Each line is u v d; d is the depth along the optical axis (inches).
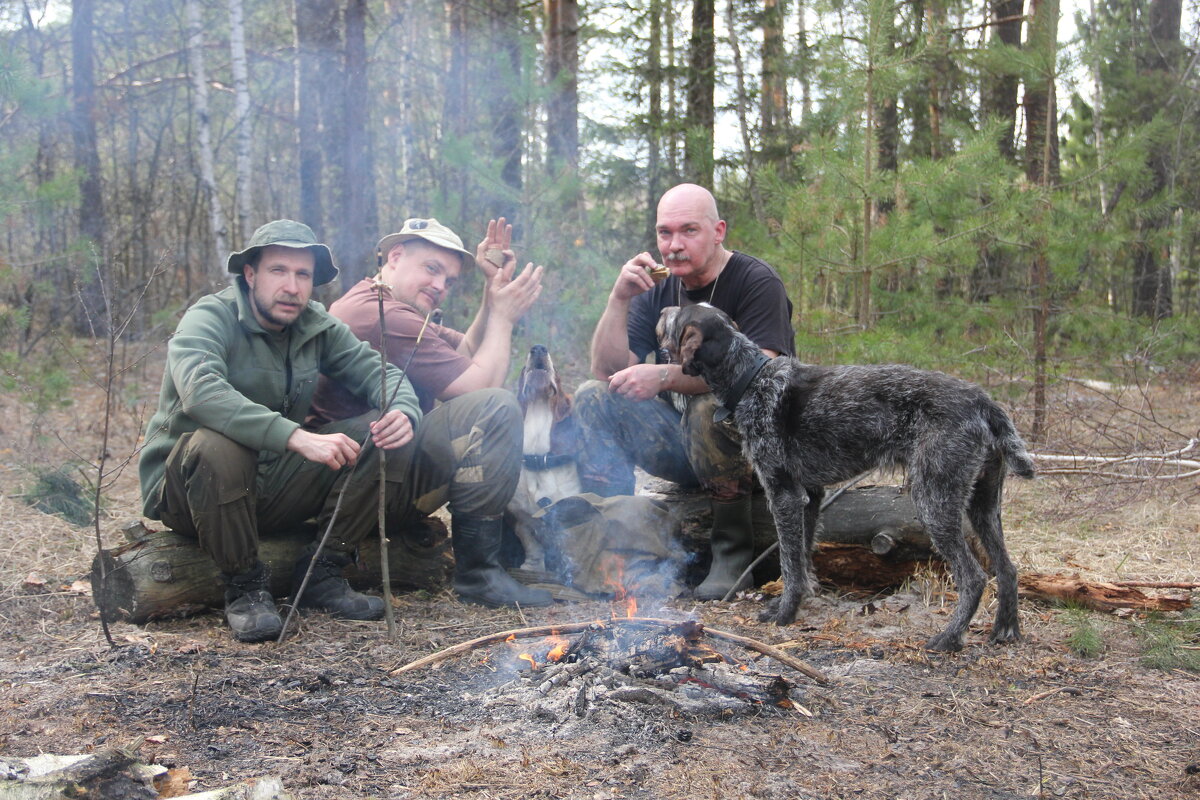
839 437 149.9
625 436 184.1
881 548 165.5
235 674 122.3
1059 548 198.8
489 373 168.9
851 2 307.7
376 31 553.6
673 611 142.8
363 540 165.6
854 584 172.6
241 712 109.4
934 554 165.2
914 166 311.3
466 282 361.7
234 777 91.9
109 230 488.4
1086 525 215.5
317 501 153.9
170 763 94.5
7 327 340.5
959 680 124.2
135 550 146.6
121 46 607.2
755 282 171.3
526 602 160.7
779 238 337.7
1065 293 374.9
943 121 573.6
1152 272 527.2
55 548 190.1
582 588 169.3
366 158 406.0
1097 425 278.8
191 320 142.1
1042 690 120.7
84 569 177.8
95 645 135.0
